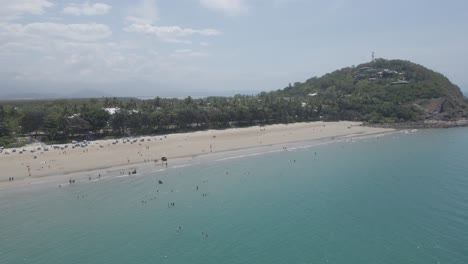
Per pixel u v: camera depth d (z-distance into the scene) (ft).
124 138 522.47
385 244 204.13
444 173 351.67
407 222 233.35
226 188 312.91
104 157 409.08
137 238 215.72
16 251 199.62
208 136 558.97
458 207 257.75
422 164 393.91
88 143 476.95
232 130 625.41
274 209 260.62
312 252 196.13
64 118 509.76
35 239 214.07
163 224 236.02
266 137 576.61
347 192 297.53
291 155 458.09
